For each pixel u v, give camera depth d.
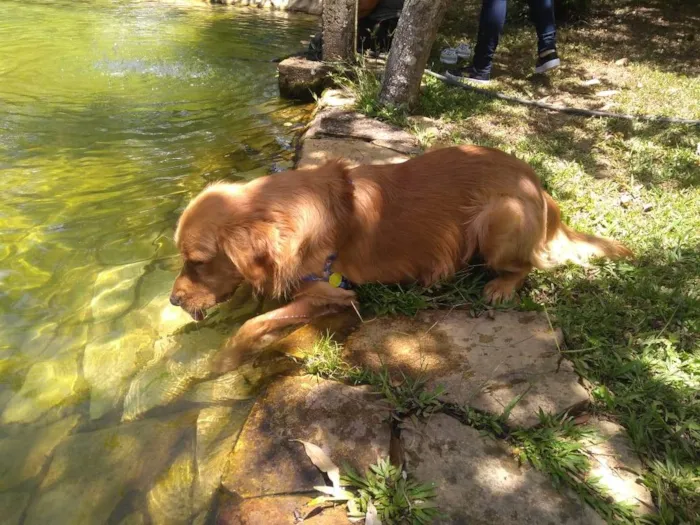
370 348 1.05
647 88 2.68
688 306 1.14
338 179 1.13
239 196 1.05
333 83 2.50
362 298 1.19
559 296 1.21
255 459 0.82
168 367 1.04
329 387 0.95
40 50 3.14
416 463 0.81
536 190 1.18
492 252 1.16
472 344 1.05
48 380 1.00
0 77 2.60
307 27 4.24
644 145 1.99
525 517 0.74
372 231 1.14
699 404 0.92
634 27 4.08
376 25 3.02
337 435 0.86
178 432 0.89
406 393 0.92
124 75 2.75
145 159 1.86
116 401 0.96
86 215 1.51
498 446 0.84
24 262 1.30
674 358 1.02
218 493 0.78
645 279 1.23
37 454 0.85
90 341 1.09
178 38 3.64
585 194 1.63
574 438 0.86
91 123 2.14
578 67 3.04
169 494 0.79
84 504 0.78
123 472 0.82
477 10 4.59
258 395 0.95
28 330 1.11
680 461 0.83
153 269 1.31
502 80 2.77
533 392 0.93
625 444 0.86
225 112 2.33
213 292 1.09
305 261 1.08
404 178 1.19
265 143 2.02
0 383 0.98
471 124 2.17
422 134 1.99
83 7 4.68
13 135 1.98
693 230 1.44
